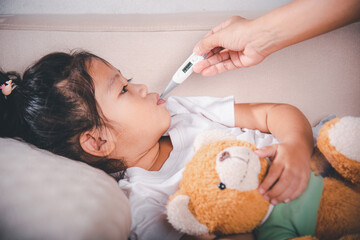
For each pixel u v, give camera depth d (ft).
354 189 1.49
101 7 3.24
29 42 2.56
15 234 1.13
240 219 1.33
